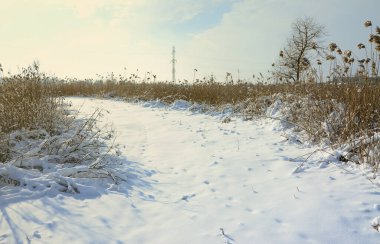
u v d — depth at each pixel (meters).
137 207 3.71
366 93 5.72
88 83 19.38
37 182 4.10
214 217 3.40
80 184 4.14
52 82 9.66
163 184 4.40
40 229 3.17
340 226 3.01
